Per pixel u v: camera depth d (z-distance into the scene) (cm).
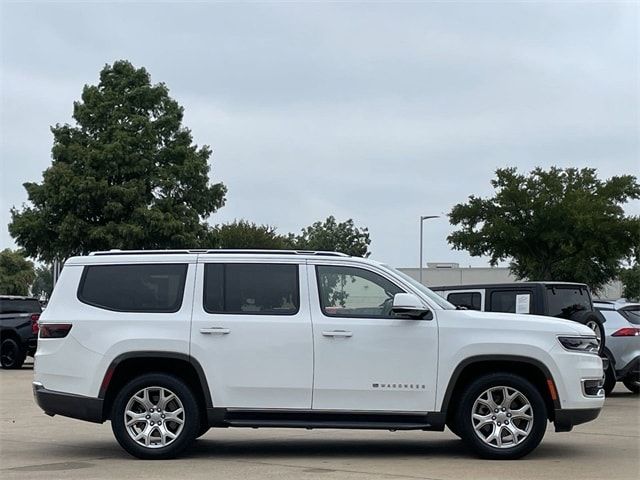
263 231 5431
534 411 938
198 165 3956
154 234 3803
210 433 1190
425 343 944
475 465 909
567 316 1414
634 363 1650
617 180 3853
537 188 3731
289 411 942
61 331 964
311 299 962
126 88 3991
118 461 942
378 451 1019
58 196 3753
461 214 3828
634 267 5459
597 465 906
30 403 1561
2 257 8412
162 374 957
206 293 968
